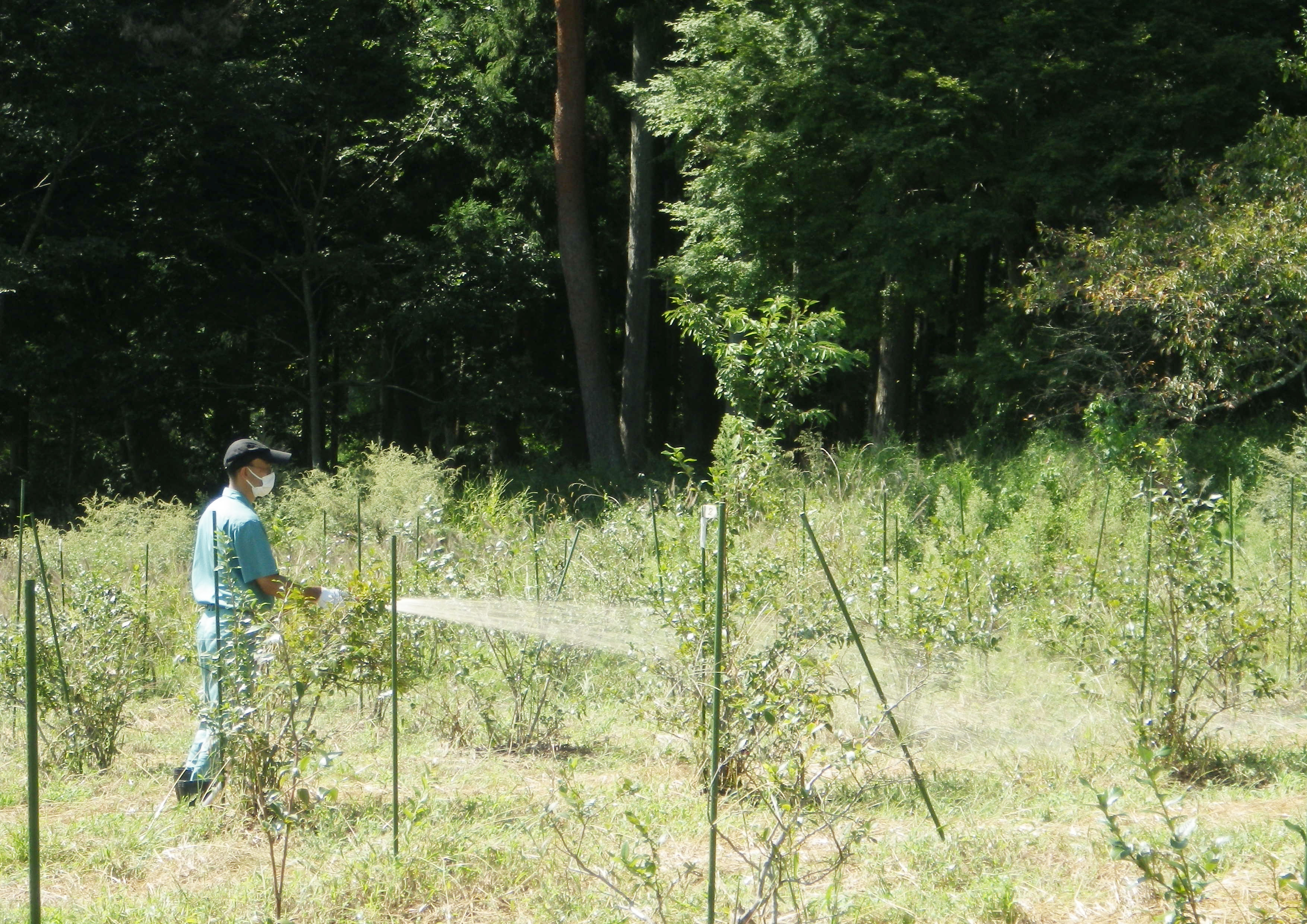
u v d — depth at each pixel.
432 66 25.53
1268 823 4.64
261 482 5.80
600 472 23.02
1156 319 15.22
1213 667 5.73
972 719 6.52
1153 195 17.95
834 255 19.55
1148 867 3.31
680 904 4.06
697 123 20.66
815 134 19.03
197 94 21.86
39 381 23.45
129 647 7.05
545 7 25.45
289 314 27.53
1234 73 17.92
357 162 26.25
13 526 22.14
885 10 18.31
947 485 14.14
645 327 25.00
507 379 26.72
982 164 18.34
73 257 21.64
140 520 14.19
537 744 6.71
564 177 24.20
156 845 4.97
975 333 22.34
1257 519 11.55
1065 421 16.91
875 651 7.09
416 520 10.40
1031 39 17.83
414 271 25.91
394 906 4.29
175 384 25.94
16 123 21.30
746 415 8.38
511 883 4.46
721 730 5.43
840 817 4.33
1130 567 6.82
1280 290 14.51
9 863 4.87
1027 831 4.80
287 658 5.14
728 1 19.88
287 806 4.72
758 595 5.80
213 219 25.39
